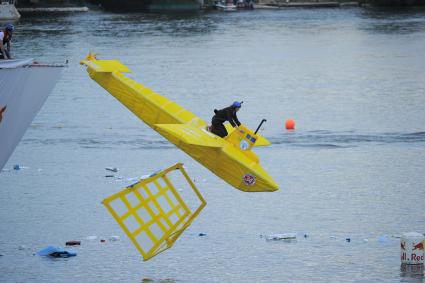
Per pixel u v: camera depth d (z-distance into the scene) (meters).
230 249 115.75
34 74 112.31
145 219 107.81
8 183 147.75
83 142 176.50
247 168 103.25
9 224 126.06
